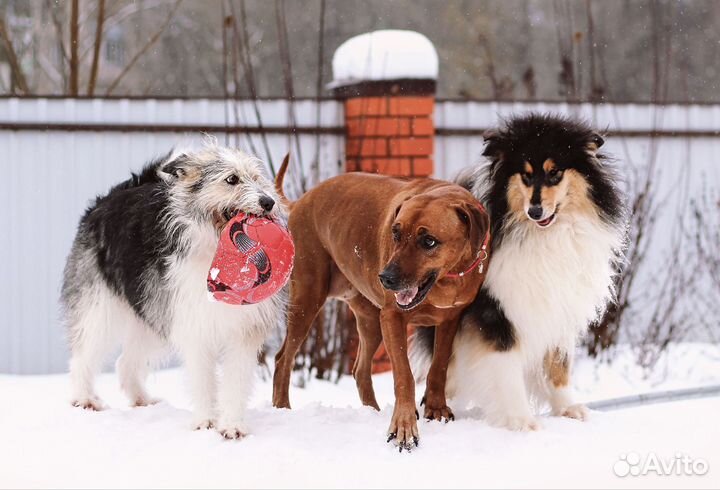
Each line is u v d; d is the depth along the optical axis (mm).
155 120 10750
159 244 6523
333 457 5598
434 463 5477
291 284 7508
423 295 5859
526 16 23219
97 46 14297
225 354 6312
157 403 7664
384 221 6504
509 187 6422
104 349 7371
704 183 11273
